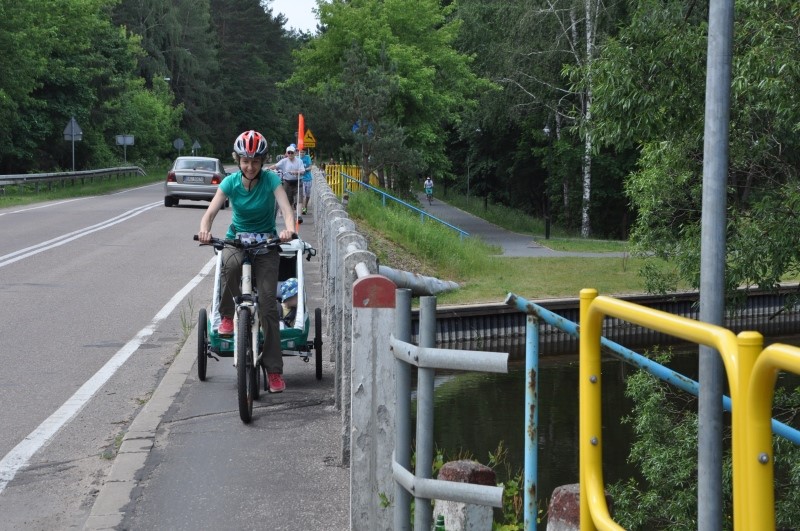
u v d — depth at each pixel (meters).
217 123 124.75
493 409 15.41
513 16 42.78
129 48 73.62
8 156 57.44
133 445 6.76
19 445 7.00
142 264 18.14
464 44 50.12
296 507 5.52
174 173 33.50
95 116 67.06
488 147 60.09
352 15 41.03
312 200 30.61
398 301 3.83
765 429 2.03
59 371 9.48
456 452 12.78
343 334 6.38
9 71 49.91
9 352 10.35
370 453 4.57
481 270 25.28
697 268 13.32
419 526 3.72
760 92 11.87
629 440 14.73
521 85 43.69
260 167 7.65
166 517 5.38
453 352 3.48
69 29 59.38
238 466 6.29
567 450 13.24
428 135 40.81
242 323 7.38
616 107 13.00
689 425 12.45
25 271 16.86
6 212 30.67
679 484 11.86
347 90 35.44
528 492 3.62
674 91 12.77
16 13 49.91
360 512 4.55
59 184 46.38
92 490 6.02
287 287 8.89
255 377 8.02
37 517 5.54
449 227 33.31
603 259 28.11
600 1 38.00
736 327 25.59
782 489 11.33
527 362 3.54
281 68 143.00
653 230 13.96
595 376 2.91
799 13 11.77
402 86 39.19
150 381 9.12
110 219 28.23
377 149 35.38
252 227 7.76
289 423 7.38
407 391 3.81
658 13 12.77
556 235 42.75
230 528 5.22
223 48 129.38
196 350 10.16
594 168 47.16
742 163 12.70
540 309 3.50
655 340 21.38
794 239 12.19
